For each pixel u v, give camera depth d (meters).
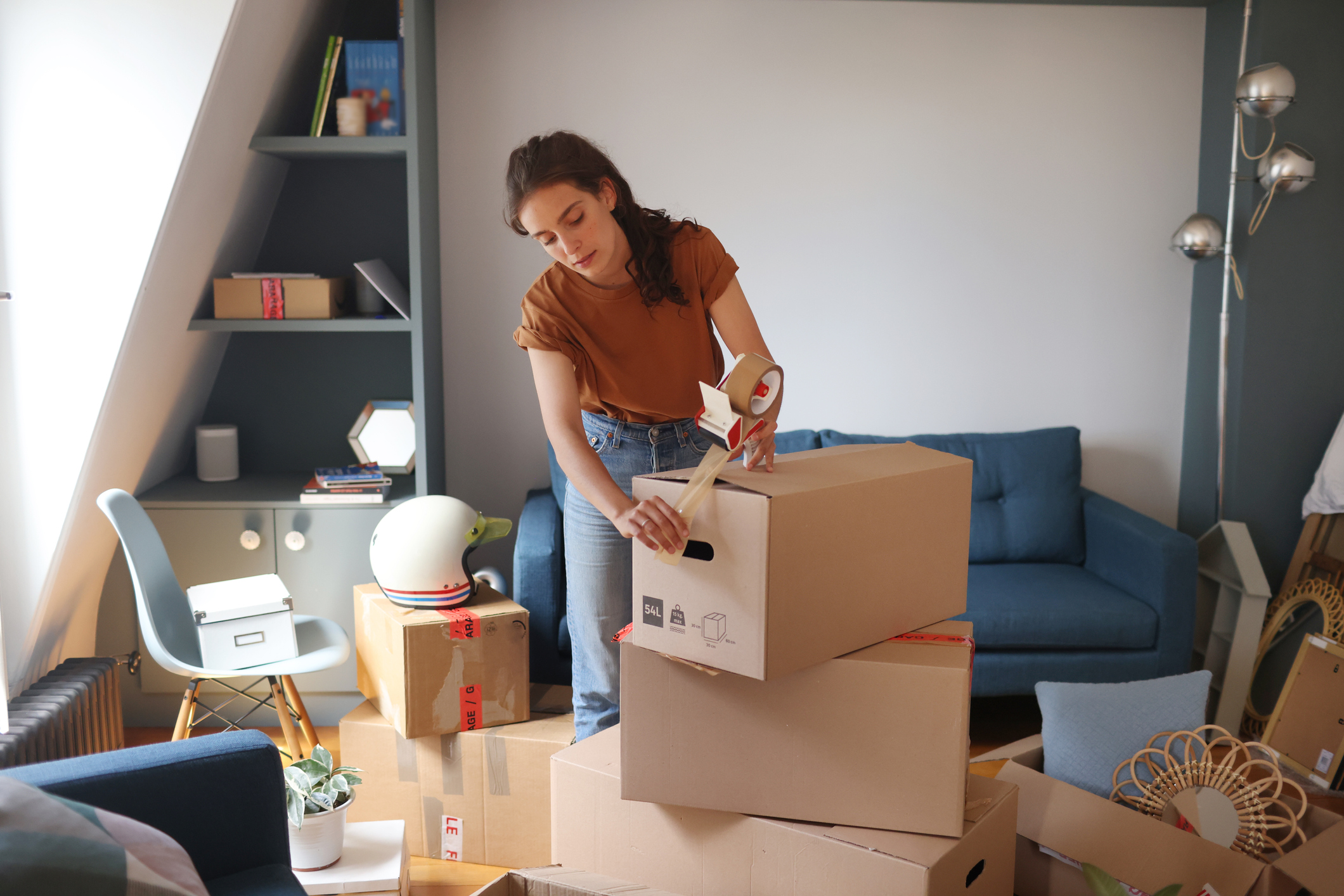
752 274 3.22
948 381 3.30
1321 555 2.91
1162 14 3.15
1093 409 3.33
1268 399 3.05
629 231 1.61
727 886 1.47
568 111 3.09
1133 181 3.22
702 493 1.28
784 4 3.09
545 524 2.70
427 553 2.12
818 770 1.39
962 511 1.50
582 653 1.94
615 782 1.55
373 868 1.84
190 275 2.48
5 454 2.22
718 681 1.41
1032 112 3.18
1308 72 2.92
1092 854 1.63
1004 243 3.24
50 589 2.28
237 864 1.35
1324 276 3.01
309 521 2.62
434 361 2.93
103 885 1.04
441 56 3.04
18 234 2.17
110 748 2.34
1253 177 2.94
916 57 3.14
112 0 2.11
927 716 1.33
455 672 2.08
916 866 1.30
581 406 1.81
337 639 2.33
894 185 3.19
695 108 3.12
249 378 3.04
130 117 2.14
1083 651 2.63
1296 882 1.56
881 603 1.40
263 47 2.35
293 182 2.95
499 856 2.10
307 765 1.87
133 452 2.55
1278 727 2.61
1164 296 3.29
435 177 2.99
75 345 2.21
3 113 2.13
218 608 2.13
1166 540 2.60
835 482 1.31
